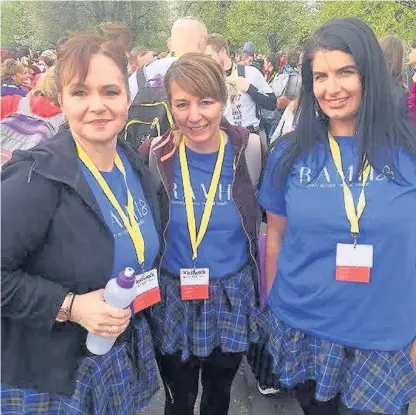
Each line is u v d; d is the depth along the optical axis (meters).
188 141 1.90
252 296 1.99
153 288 1.65
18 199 1.32
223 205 1.91
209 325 1.93
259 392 2.79
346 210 1.59
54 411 1.51
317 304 1.68
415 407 2.56
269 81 7.64
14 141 3.10
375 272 1.61
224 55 4.82
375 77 1.55
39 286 1.36
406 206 1.58
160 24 17.47
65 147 1.43
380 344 1.65
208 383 2.17
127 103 1.47
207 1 14.05
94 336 1.45
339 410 1.78
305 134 1.67
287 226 1.78
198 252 1.90
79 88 1.40
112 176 1.55
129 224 1.53
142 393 1.73
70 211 1.38
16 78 4.15
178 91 1.78
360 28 1.56
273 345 1.83
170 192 1.88
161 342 1.95
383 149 1.58
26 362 1.46
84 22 16.20
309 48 1.61
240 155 1.91
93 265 1.42
